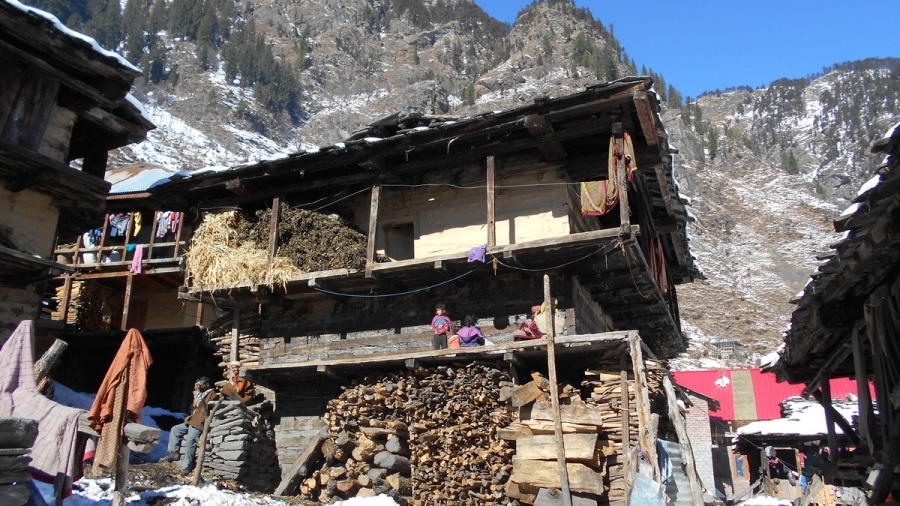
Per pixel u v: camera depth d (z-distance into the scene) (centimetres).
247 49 16688
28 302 1358
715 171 15888
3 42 1245
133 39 15175
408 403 1455
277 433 1650
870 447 945
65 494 769
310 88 18438
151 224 2420
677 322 2181
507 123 1430
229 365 1731
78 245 2331
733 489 3531
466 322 1484
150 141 10012
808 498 1948
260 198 1730
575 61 18375
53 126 1390
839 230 776
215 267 1648
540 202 1517
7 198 1322
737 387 3906
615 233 1325
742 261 10850
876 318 874
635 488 1151
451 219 1598
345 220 1664
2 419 685
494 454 1372
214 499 1203
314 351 1659
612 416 1310
